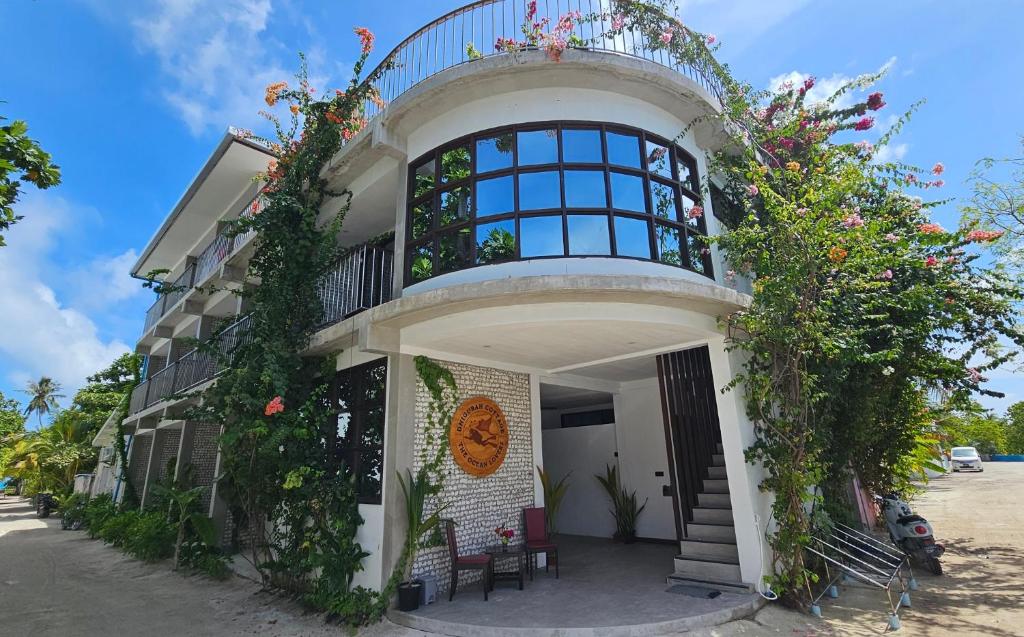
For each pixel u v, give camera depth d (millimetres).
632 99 7031
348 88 8617
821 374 6906
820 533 6855
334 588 6621
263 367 7652
